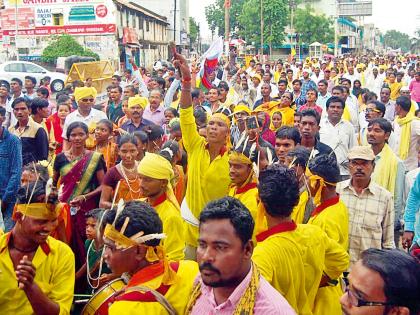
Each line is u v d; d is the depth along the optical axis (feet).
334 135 26.48
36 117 29.04
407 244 18.39
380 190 16.70
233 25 205.77
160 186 13.98
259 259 10.53
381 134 21.07
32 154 25.48
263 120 25.75
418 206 18.15
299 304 11.20
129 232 9.32
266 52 199.21
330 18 226.99
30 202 10.71
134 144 18.28
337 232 13.29
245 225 8.14
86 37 125.70
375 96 41.19
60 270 11.38
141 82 46.85
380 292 6.95
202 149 18.20
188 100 18.19
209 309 8.65
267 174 11.23
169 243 13.42
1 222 18.67
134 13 147.02
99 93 57.11
